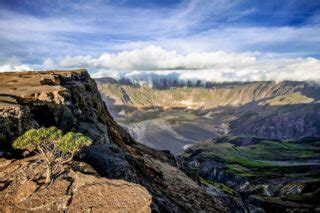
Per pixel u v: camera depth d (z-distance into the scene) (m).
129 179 39.84
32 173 29.45
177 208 60.50
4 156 35.78
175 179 86.56
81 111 69.94
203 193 85.50
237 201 116.88
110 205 24.81
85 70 104.25
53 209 24.45
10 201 25.47
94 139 59.62
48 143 29.48
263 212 180.00
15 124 41.81
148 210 24.98
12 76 90.00
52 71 104.19
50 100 56.88
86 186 27.19
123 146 89.81
